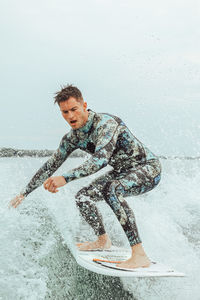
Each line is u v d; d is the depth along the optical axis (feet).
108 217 12.76
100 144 8.38
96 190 9.50
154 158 9.40
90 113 9.00
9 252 8.38
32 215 10.64
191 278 9.49
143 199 14.03
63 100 8.57
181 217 12.89
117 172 9.39
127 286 9.18
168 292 9.07
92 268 7.89
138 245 8.13
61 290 8.02
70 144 9.49
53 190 7.64
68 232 10.43
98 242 9.53
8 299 7.05
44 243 9.36
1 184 13.42
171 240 11.14
